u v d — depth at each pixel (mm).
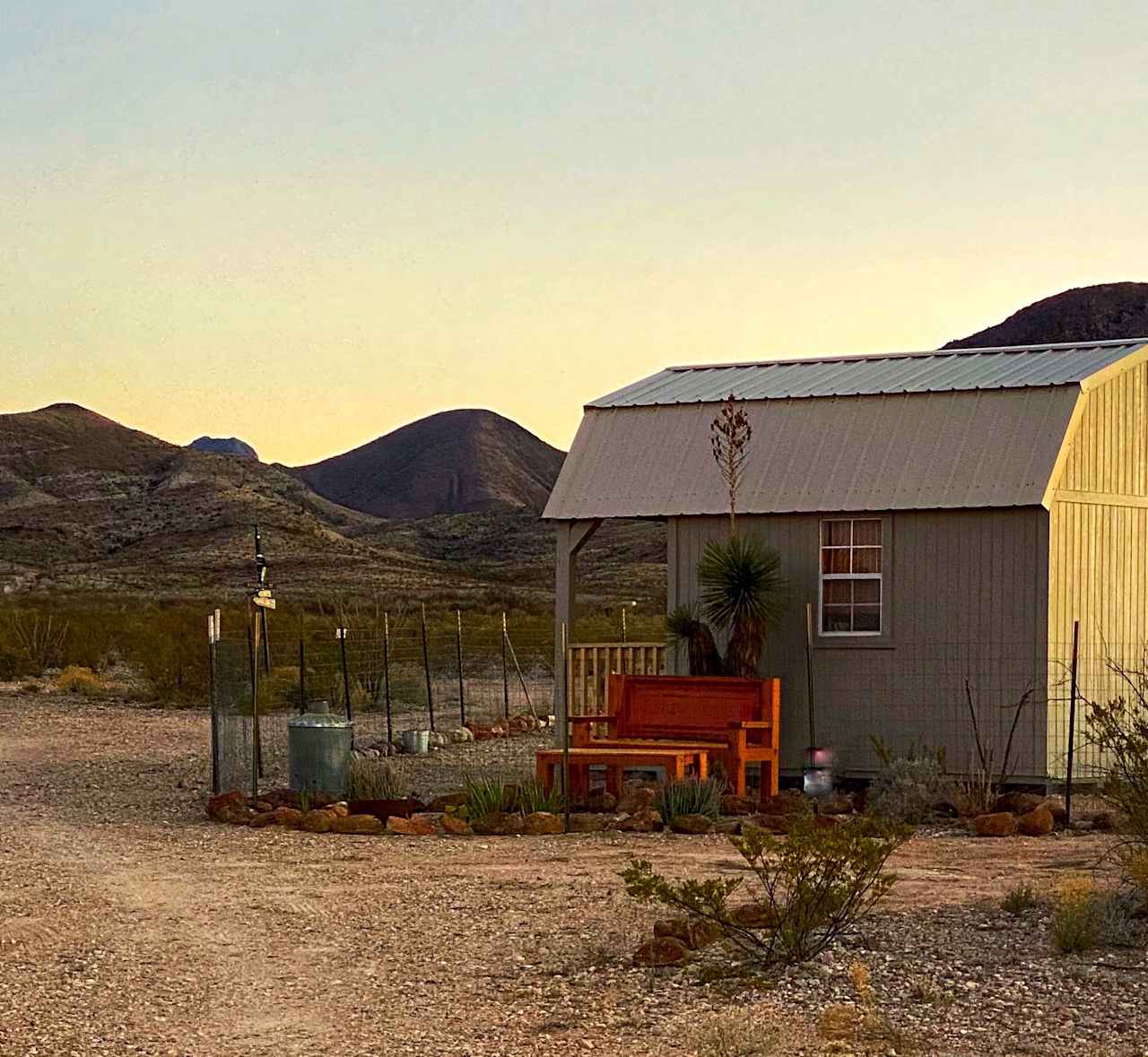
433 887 11695
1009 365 18188
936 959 8914
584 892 11344
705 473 17875
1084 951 8969
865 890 9945
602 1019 7984
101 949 9750
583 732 17797
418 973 9078
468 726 24594
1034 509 16250
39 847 13766
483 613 56156
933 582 16750
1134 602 18000
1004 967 8680
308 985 8836
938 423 17062
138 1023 8055
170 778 18656
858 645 17047
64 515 132625
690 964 9016
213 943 9914
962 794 15234
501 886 11680
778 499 17281
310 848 13578
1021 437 16547
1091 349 18422
